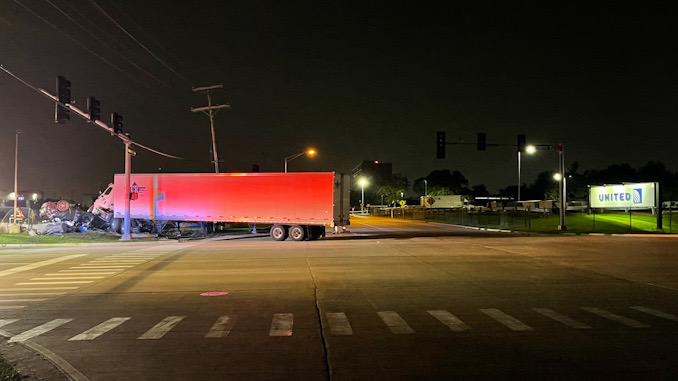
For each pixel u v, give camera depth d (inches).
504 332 316.5
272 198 1189.7
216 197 1241.4
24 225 1467.8
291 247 987.3
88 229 1454.2
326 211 1151.0
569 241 1103.0
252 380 228.8
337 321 349.4
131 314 380.8
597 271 610.9
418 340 297.3
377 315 368.5
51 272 623.2
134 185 1312.7
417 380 226.7
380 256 792.9
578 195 4101.9
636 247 941.2
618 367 244.1
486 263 694.5
